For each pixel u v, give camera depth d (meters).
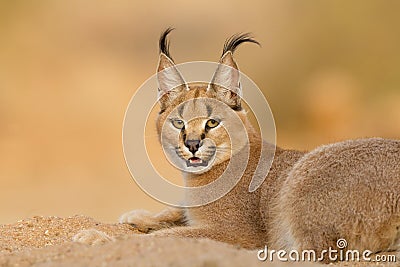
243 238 8.70
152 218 9.57
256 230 8.78
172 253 6.91
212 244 7.26
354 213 7.87
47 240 8.95
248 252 7.51
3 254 7.79
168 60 9.47
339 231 7.92
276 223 8.59
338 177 8.02
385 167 7.91
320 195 8.05
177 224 9.59
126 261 6.86
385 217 7.78
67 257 7.30
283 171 8.83
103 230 9.34
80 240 8.30
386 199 7.79
